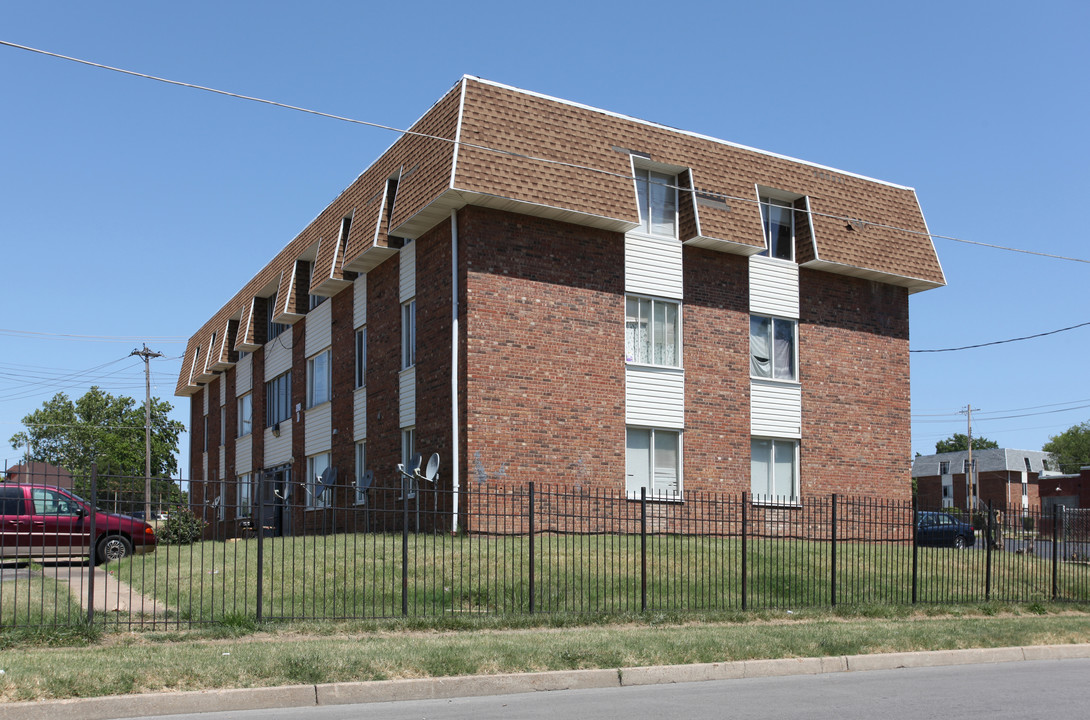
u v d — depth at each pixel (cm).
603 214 2164
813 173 2611
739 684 1033
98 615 1249
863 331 2681
